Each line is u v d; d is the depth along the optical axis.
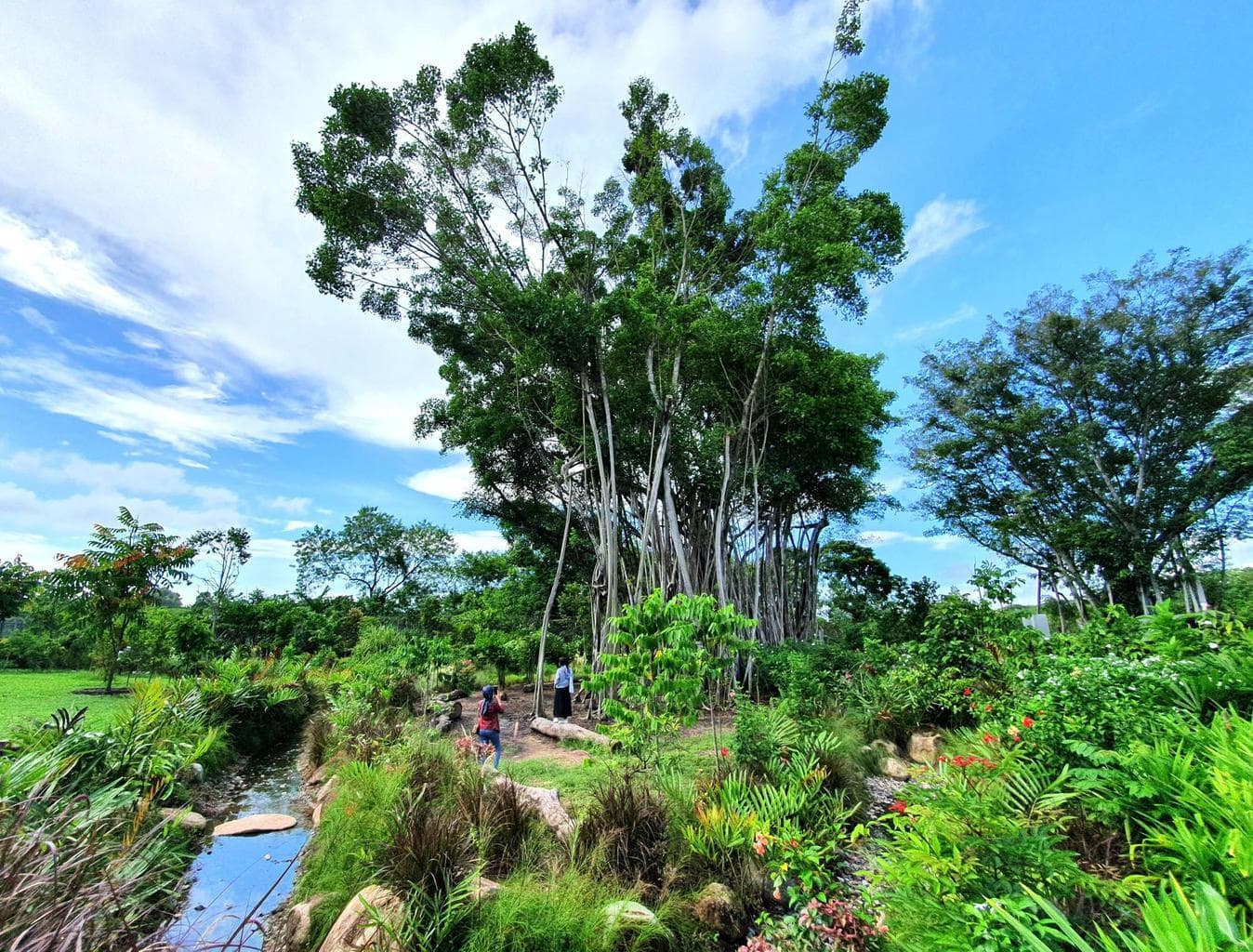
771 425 12.16
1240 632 4.67
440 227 10.77
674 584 11.09
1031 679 5.03
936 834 2.76
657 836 4.11
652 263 12.39
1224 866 2.23
